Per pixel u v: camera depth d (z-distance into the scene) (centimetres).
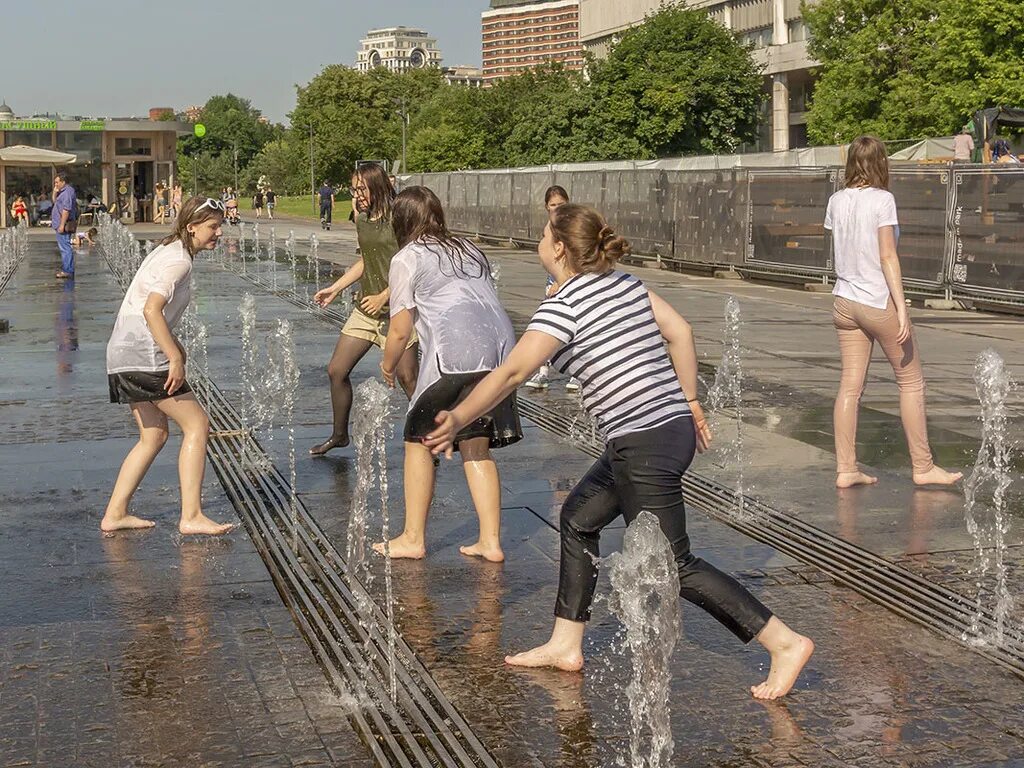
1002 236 1770
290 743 419
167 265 657
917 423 777
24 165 5441
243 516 716
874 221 742
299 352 1422
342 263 3083
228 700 455
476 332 602
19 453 888
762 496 756
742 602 452
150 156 5750
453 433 431
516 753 412
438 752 411
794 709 446
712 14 8688
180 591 582
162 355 668
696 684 470
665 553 438
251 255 3444
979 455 847
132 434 954
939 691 463
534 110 6969
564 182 3394
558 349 442
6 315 1834
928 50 4600
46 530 688
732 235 2522
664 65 6538
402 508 733
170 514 722
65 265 2581
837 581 595
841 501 743
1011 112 2672
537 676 478
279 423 998
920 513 714
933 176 1917
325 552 645
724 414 1030
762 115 6762
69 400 1106
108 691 464
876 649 506
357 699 456
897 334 755
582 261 450
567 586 482
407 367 805
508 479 804
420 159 9250
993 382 823
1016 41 3847
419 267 604
